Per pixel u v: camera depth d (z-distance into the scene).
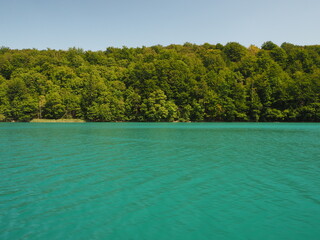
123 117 117.56
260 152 28.42
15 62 146.38
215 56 164.50
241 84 125.31
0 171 19.42
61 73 135.50
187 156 25.83
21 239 9.62
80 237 9.80
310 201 13.44
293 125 89.12
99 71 144.25
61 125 87.38
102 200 13.49
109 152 28.08
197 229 10.49
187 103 121.75
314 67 143.00
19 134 50.03
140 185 16.02
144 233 10.13
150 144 34.81
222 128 71.69
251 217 11.59
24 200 13.48
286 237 9.93
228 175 18.41
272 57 161.50
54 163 22.30
